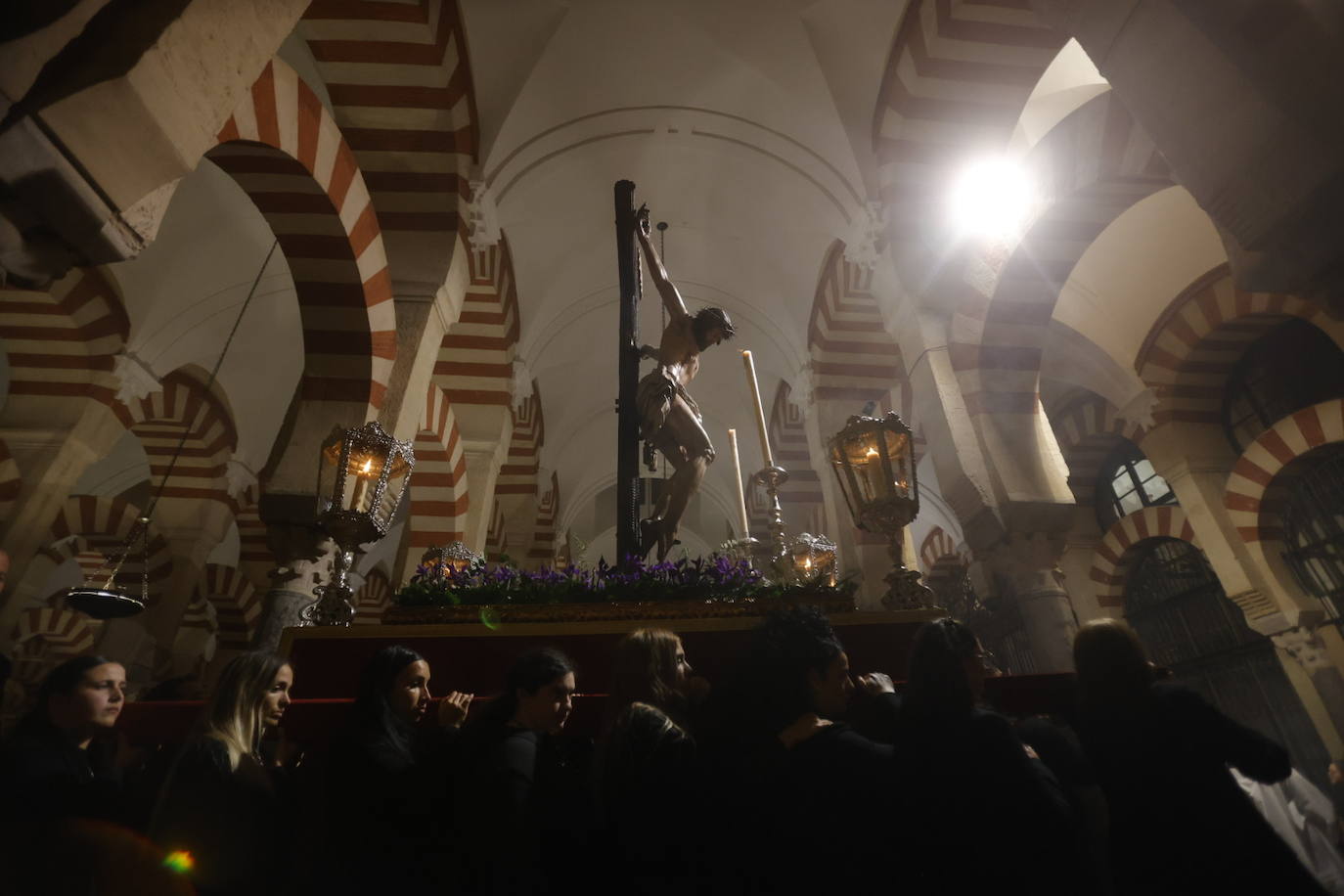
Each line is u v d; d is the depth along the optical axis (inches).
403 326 232.2
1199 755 60.5
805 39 271.9
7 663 92.0
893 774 55.4
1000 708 103.2
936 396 245.8
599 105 305.4
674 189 368.2
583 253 397.4
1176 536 415.8
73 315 302.8
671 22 276.8
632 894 54.4
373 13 228.2
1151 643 439.2
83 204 92.7
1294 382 343.0
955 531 492.1
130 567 379.6
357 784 65.7
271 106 168.6
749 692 61.2
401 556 336.8
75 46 95.0
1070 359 394.6
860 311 364.2
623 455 165.8
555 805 62.8
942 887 51.6
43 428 290.5
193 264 322.7
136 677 376.5
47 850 66.9
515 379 377.4
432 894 59.4
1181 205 326.0
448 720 87.7
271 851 63.3
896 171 265.3
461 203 254.8
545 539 571.2
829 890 51.1
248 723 69.9
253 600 453.4
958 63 240.1
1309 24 97.0
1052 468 235.3
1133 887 59.6
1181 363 357.1
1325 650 312.3
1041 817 51.9
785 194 336.8
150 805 76.8
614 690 72.0
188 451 384.2
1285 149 101.4
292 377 408.2
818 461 362.6
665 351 169.3
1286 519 354.6
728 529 730.8
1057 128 253.4
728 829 55.4
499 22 261.0
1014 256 256.5
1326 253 102.5
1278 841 57.2
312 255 204.1
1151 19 116.3
